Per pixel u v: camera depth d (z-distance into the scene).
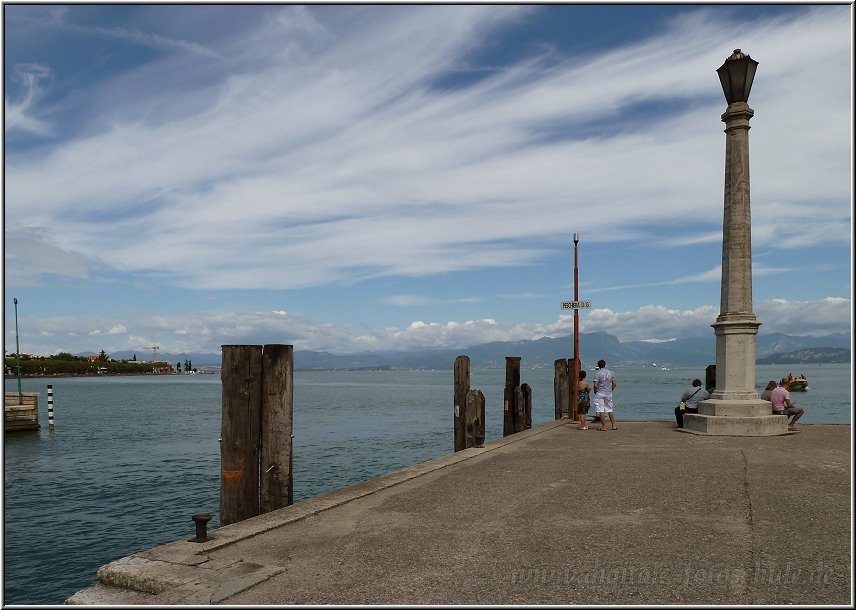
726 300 15.16
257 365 7.86
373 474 21.62
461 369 13.48
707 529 6.29
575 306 18.55
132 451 28.59
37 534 14.91
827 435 14.33
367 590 4.70
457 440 13.37
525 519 6.76
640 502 7.51
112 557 13.29
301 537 6.12
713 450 11.90
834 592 4.63
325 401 70.88
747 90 15.11
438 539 6.02
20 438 34.06
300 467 23.08
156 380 198.00
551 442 13.53
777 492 7.99
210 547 5.65
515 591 4.67
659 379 151.00
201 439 33.25
